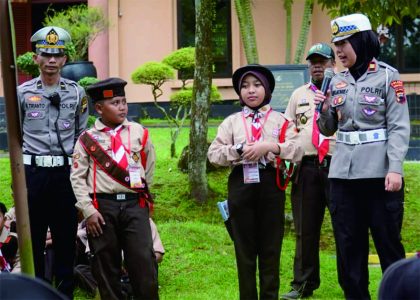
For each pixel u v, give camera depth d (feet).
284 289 25.12
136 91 62.69
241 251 20.18
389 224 19.42
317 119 20.56
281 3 62.95
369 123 19.56
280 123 20.39
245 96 20.51
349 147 19.71
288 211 33.63
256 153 19.61
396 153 19.08
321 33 62.23
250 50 48.21
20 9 71.26
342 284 21.49
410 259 9.64
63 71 41.65
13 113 15.94
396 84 19.44
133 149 20.15
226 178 37.27
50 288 9.18
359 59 19.70
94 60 61.82
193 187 34.86
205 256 27.76
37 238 22.03
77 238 24.89
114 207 19.83
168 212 33.63
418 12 32.07
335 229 20.02
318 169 23.89
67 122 22.04
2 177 38.04
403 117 19.35
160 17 63.72
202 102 34.83
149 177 20.54
